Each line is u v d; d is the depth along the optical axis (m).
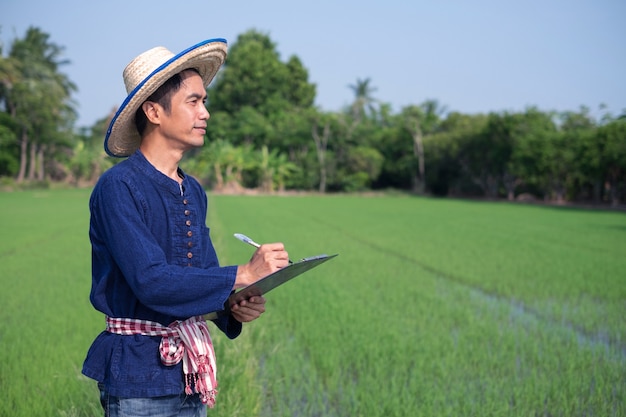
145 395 2.13
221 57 2.34
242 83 73.38
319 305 8.95
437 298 9.78
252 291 2.21
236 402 4.59
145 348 2.17
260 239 18.94
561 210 38.69
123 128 2.32
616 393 5.57
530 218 30.33
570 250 16.52
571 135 46.72
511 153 52.69
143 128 2.32
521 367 6.36
